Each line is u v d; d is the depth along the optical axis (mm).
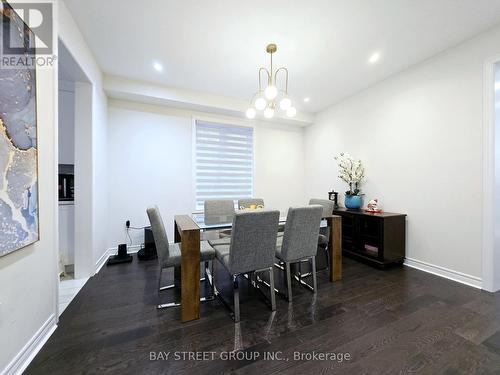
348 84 3307
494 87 2131
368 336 1558
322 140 4391
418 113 2758
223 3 1818
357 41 2312
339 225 2492
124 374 1235
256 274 2457
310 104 4098
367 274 2643
